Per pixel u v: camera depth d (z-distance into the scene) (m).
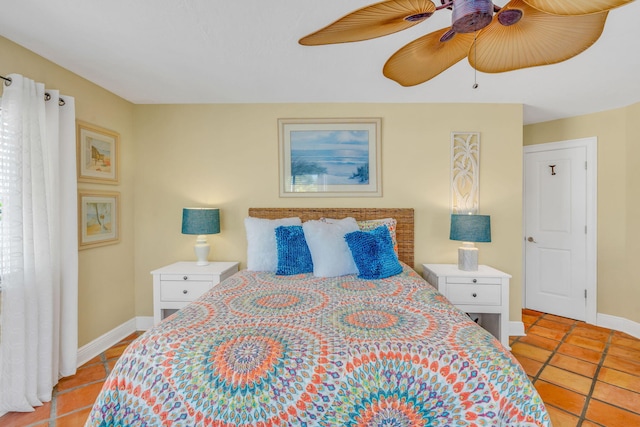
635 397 1.84
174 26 1.63
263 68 2.12
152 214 2.86
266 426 0.97
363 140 2.83
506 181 2.79
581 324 2.98
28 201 1.72
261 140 2.85
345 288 1.83
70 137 2.01
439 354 1.07
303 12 1.51
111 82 2.36
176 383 1.02
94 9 1.48
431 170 2.82
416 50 1.32
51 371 1.83
